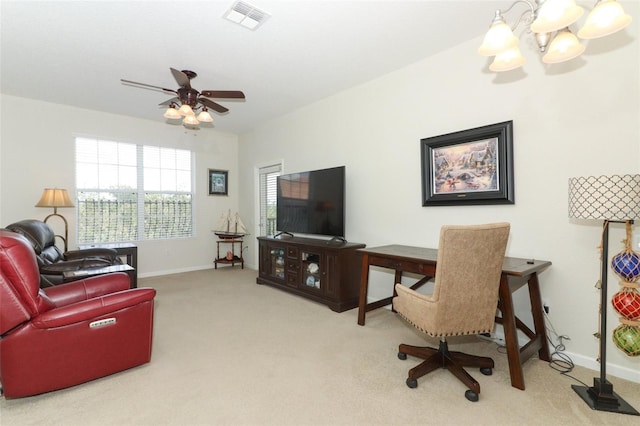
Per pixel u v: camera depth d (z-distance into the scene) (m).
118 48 2.88
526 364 2.24
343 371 2.16
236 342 2.62
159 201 5.43
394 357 2.36
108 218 4.93
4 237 1.75
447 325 1.89
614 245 2.10
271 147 5.34
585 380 2.04
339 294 3.42
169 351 2.45
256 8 2.31
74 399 1.84
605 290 1.78
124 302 2.09
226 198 6.19
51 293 2.31
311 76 3.53
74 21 2.45
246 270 5.73
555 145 2.32
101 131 4.80
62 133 4.48
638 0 1.97
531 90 2.42
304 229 4.25
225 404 1.79
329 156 4.22
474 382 1.84
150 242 5.29
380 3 2.27
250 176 5.94
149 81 3.63
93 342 1.99
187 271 5.64
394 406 1.78
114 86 3.78
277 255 4.45
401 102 3.34
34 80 3.62
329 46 2.87
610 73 2.08
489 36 1.53
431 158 3.04
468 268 1.84
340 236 3.72
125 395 1.88
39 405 1.79
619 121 2.05
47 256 3.25
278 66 3.27
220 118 5.19
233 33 2.63
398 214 3.39
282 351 2.46
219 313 3.36
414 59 3.13
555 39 1.59
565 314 2.30
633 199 1.62
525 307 2.54
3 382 1.77
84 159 4.72
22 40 2.73
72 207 4.47
